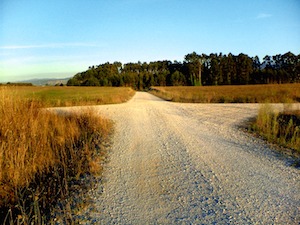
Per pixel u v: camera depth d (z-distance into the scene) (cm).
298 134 750
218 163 538
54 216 331
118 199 381
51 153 536
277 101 2153
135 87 10831
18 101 715
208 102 2384
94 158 561
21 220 321
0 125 558
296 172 480
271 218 324
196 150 641
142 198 385
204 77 10381
